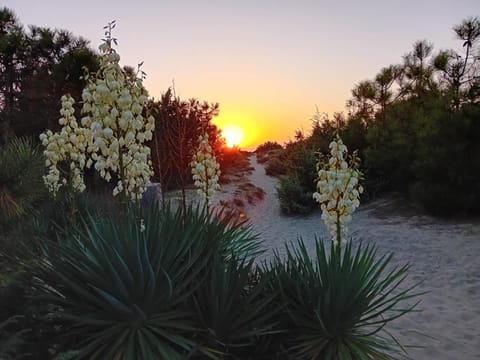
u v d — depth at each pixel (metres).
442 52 11.34
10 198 5.79
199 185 4.85
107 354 2.34
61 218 5.40
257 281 3.11
